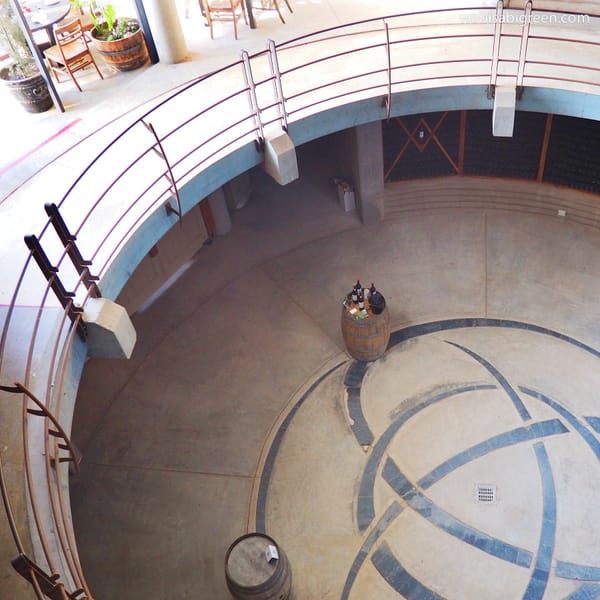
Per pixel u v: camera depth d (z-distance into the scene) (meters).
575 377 9.28
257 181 13.32
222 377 10.03
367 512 8.30
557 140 10.74
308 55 9.18
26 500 4.46
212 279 11.53
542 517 7.97
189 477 8.91
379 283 11.05
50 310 5.71
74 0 8.93
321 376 9.87
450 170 11.88
